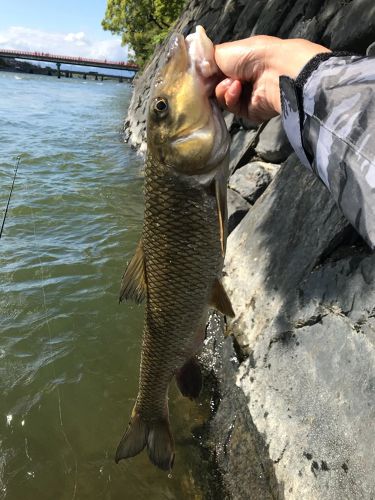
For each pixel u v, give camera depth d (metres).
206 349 0.72
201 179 0.39
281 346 0.56
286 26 1.09
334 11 0.91
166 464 0.51
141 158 2.22
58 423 0.65
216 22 1.69
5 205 1.45
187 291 0.43
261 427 0.53
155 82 0.40
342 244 0.57
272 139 0.93
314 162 0.31
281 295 0.61
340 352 0.48
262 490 0.49
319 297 0.54
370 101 0.27
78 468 0.59
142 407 0.51
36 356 0.78
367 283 0.49
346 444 0.43
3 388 0.71
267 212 0.74
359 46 0.82
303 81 0.31
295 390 0.51
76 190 1.65
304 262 0.60
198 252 0.41
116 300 0.93
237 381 0.61
